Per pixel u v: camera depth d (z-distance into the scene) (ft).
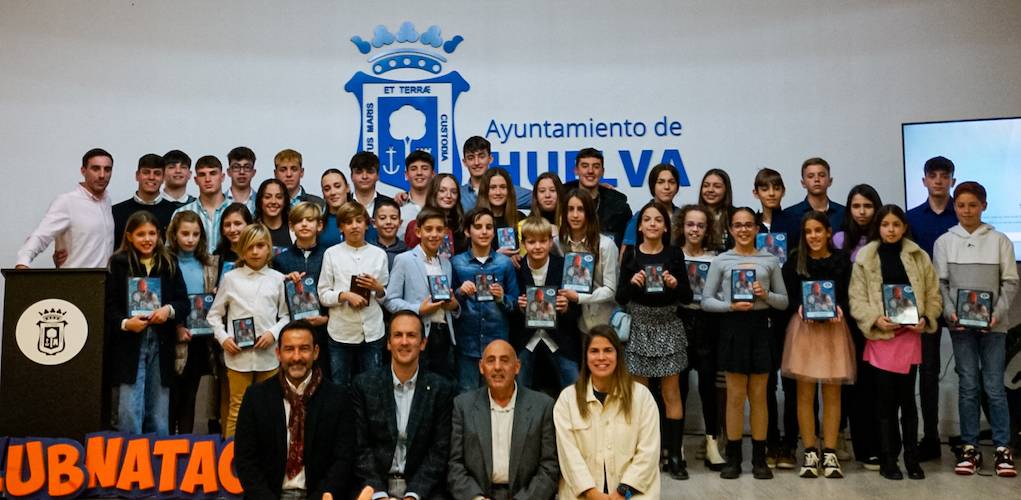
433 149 20.66
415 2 20.70
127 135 20.42
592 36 20.70
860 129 20.31
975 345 16.02
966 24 20.21
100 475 13.51
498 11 20.71
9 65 20.33
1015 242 18.48
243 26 20.66
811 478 15.29
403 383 13.30
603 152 20.62
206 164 17.75
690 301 15.43
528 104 20.71
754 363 15.23
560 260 15.53
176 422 15.65
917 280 15.55
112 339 14.62
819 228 15.64
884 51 20.35
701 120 20.57
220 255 16.14
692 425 19.92
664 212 15.57
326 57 20.68
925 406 16.38
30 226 20.16
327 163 20.65
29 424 13.78
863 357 15.80
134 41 20.52
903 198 20.20
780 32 20.49
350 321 14.83
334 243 16.90
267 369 14.76
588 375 13.21
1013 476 15.28
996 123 18.65
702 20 20.59
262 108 20.63
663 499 13.92
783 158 20.42
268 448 12.70
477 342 15.05
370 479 12.82
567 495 12.91
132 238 14.96
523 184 20.62
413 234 16.98
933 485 14.71
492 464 12.98
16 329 13.88
